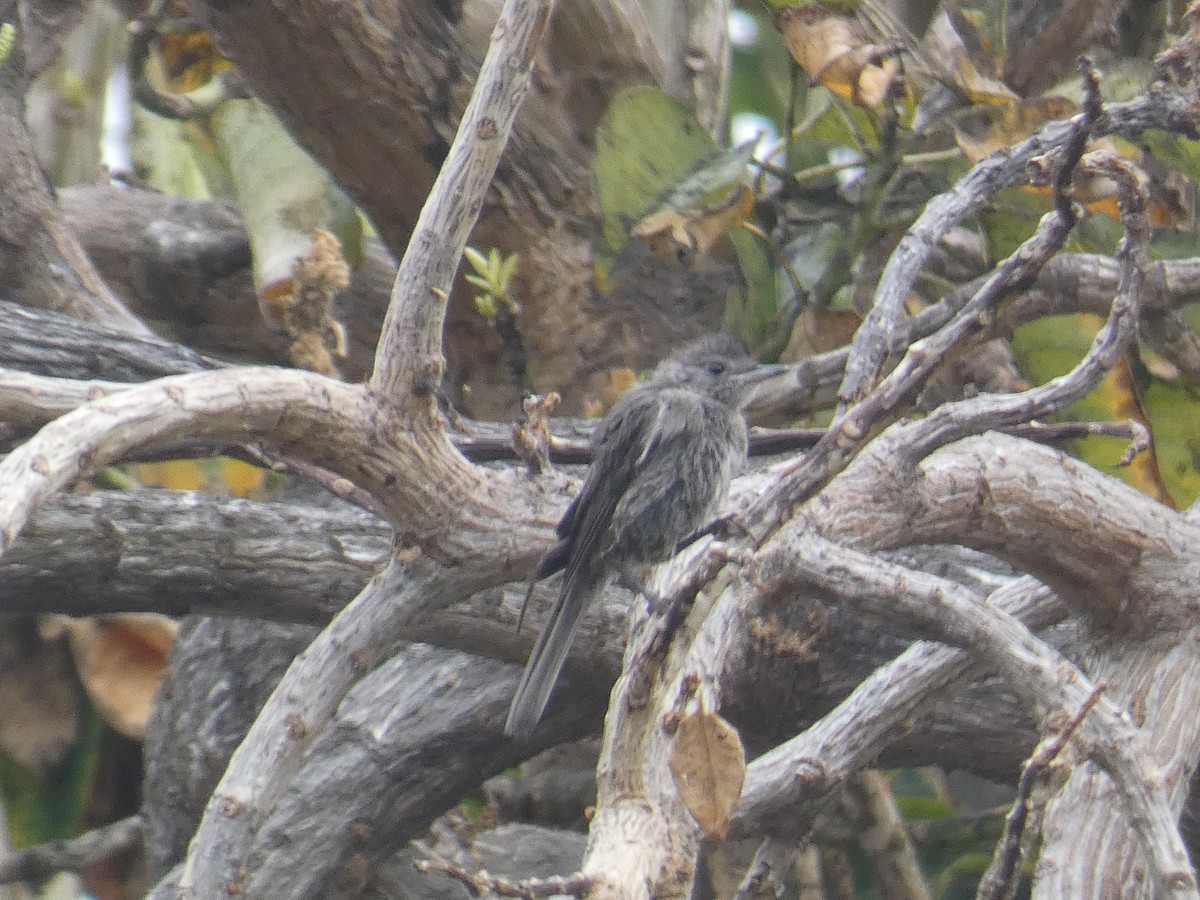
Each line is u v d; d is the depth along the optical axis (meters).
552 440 9.44
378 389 6.95
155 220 14.95
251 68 12.23
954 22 12.82
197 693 11.44
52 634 12.70
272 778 6.72
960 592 7.07
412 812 10.34
